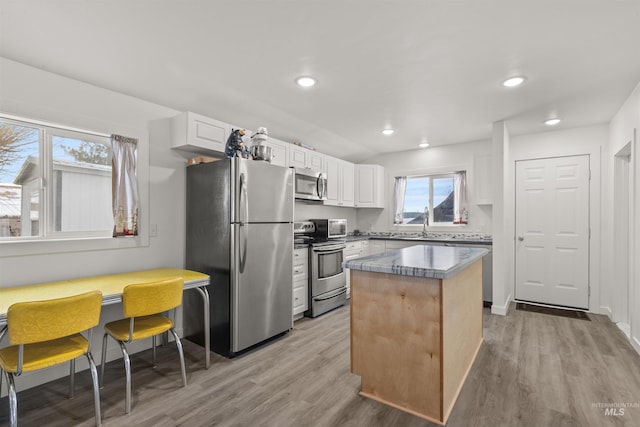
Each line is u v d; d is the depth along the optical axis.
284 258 3.12
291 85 2.71
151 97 2.84
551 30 1.90
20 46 2.03
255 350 2.80
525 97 2.97
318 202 4.50
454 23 1.85
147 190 2.86
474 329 2.66
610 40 2.00
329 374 2.36
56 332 1.64
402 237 4.98
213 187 2.84
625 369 2.40
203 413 1.89
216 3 1.67
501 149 3.71
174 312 3.04
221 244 2.76
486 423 1.79
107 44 2.04
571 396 2.05
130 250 2.75
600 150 3.84
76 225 2.48
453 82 2.66
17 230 2.20
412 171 5.28
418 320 1.87
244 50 2.15
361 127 3.96
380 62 2.31
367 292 2.06
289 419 1.84
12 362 1.66
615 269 3.50
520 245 4.35
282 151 3.77
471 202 4.76
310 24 1.86
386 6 1.70
